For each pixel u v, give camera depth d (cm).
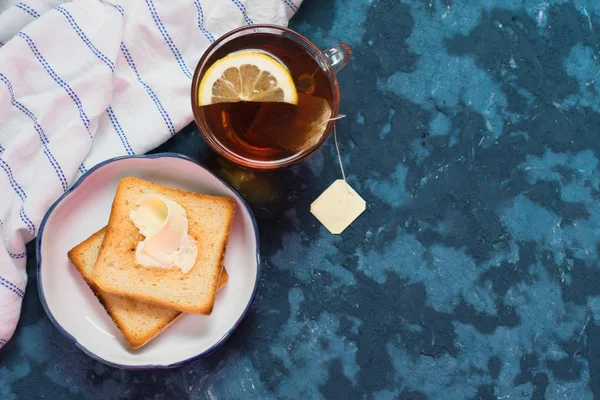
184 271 77
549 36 82
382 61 81
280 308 81
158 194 77
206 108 74
